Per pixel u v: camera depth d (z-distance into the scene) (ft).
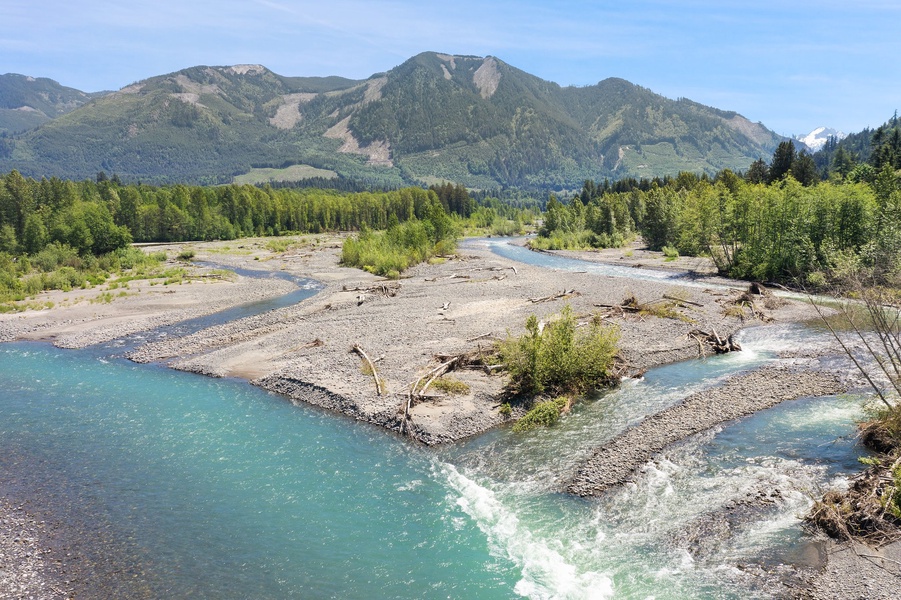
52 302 183.73
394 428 81.92
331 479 67.72
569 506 60.08
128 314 170.19
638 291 171.42
